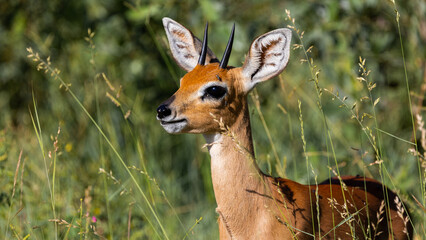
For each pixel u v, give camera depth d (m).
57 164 10.41
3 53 14.23
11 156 10.55
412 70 11.86
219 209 7.51
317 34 11.43
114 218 9.66
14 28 13.84
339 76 11.29
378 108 11.93
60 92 13.43
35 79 14.31
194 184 12.00
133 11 11.83
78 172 10.74
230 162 7.45
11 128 12.47
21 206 8.99
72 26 13.88
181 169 12.62
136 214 9.80
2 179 9.47
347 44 11.63
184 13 12.73
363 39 11.88
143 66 13.48
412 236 8.56
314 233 7.51
